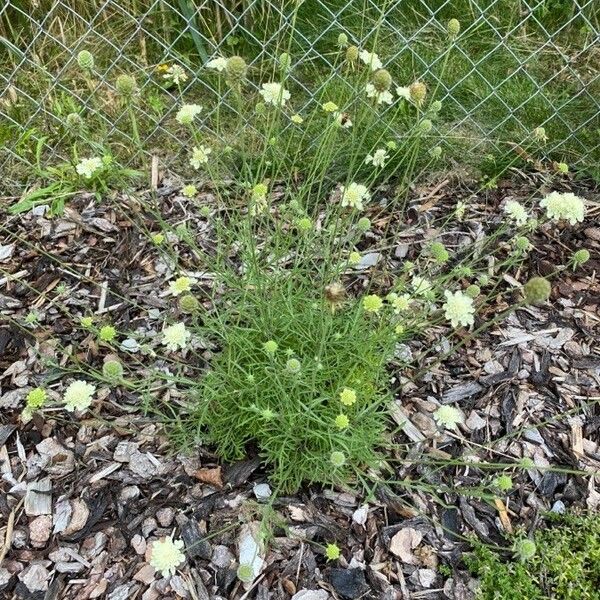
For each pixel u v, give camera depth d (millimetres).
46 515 2119
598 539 2070
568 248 2961
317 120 3367
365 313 2406
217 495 2145
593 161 3338
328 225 2807
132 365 2498
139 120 3535
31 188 3234
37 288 2781
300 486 2182
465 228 3037
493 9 3945
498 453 2305
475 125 3439
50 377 2387
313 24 3805
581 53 3645
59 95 3594
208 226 3018
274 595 1954
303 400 2146
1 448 2277
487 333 2641
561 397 2467
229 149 2533
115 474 2199
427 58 3709
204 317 2236
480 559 2016
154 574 1994
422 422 2367
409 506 2080
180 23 3857
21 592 1973
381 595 1968
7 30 3746
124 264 2889
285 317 2254
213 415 2232
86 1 3787
